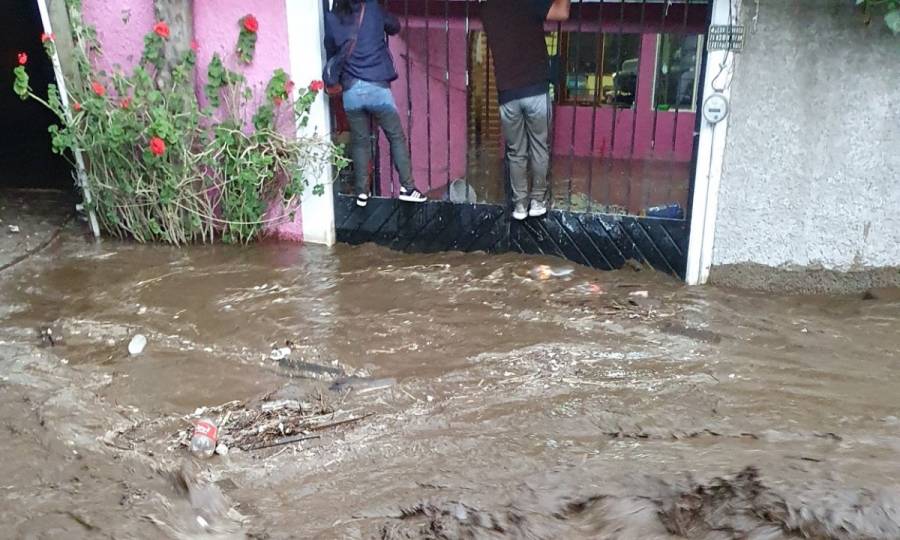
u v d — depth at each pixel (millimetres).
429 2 6730
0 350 4602
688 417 3756
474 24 6766
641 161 8438
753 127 5145
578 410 3871
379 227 6301
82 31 5996
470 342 4641
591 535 2859
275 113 6070
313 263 5992
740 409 3830
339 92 5988
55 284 5602
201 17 6031
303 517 3080
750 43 4969
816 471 3066
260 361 4465
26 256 6145
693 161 5340
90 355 4555
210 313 5082
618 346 4570
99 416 3896
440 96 7578
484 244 6125
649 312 5031
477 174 7852
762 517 2816
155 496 3160
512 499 3078
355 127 5996
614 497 3027
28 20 9969
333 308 5141
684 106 8180
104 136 5953
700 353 4477
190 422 3859
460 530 2906
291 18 5836
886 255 5223
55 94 6133
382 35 5820
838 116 4988
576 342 4625
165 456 3561
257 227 6445
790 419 3707
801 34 4871
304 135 6105
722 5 4914
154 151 5750
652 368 4301
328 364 4414
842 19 4785
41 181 8172
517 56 5516
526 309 5082
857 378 4148
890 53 4781
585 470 3260
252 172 6078
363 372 4320
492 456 3479
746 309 5098
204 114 6059
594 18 6430
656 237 5625
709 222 5422
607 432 3658
